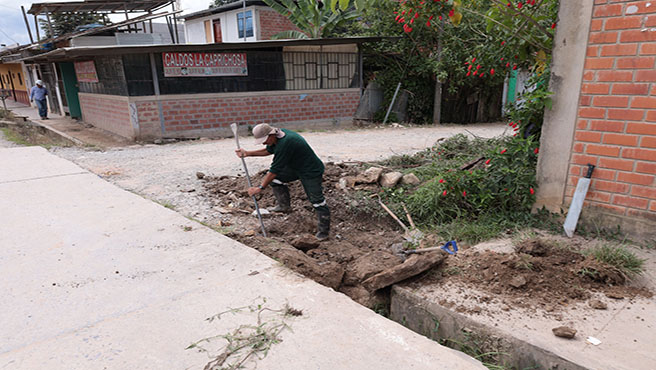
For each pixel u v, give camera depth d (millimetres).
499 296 3273
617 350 2588
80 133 13609
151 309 2920
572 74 4066
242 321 2766
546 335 2766
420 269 3578
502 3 4777
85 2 15586
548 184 4457
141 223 4645
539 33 4949
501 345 2820
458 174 5055
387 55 15352
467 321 3000
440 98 15320
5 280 3361
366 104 15367
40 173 6887
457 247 4039
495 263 3648
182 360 2385
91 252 3887
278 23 22016
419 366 2344
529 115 4902
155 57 11156
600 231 4148
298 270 3674
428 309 3252
